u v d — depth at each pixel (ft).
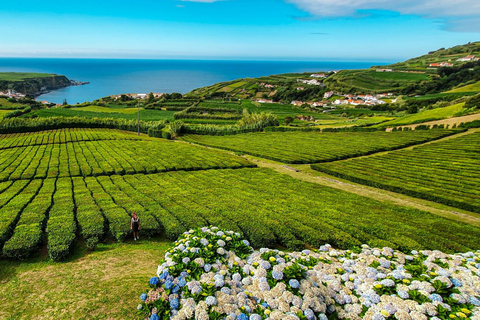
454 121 204.95
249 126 265.13
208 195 80.59
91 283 38.19
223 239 36.14
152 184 92.89
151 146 167.73
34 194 77.15
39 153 140.77
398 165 117.60
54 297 34.96
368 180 101.50
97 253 49.98
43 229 57.21
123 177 102.94
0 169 109.09
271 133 232.94
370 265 33.19
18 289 37.32
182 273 29.19
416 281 27.58
